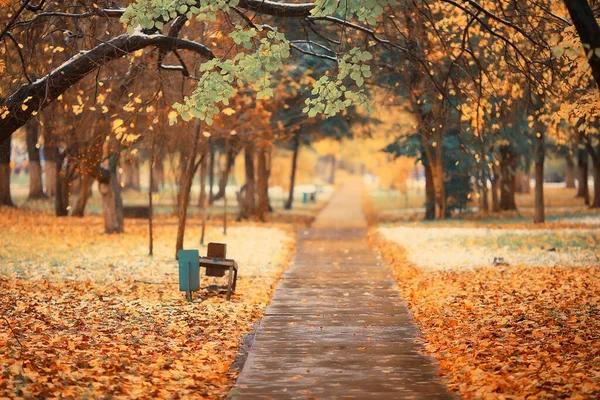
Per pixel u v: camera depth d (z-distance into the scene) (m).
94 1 14.96
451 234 35.38
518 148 45.41
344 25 15.58
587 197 59.56
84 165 30.36
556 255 25.44
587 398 8.95
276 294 18.89
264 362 11.79
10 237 31.95
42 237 32.62
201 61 21.17
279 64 13.77
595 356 11.21
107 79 17.95
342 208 70.00
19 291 17.88
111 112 25.44
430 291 18.73
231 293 18.56
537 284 19.02
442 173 45.41
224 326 14.69
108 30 14.80
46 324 13.98
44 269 22.41
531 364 10.85
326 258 28.03
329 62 31.53
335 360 11.91
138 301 17.00
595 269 21.39
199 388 10.27
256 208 51.41
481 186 53.25
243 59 13.66
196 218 50.62
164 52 16.31
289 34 29.84
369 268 24.72
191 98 13.70
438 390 10.12
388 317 15.68
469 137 38.62
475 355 11.52
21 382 9.79
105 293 18.09
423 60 16.88
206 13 13.53
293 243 34.44
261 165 50.94
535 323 14.05
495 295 17.52
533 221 42.03
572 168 89.56
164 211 56.53
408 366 11.50
